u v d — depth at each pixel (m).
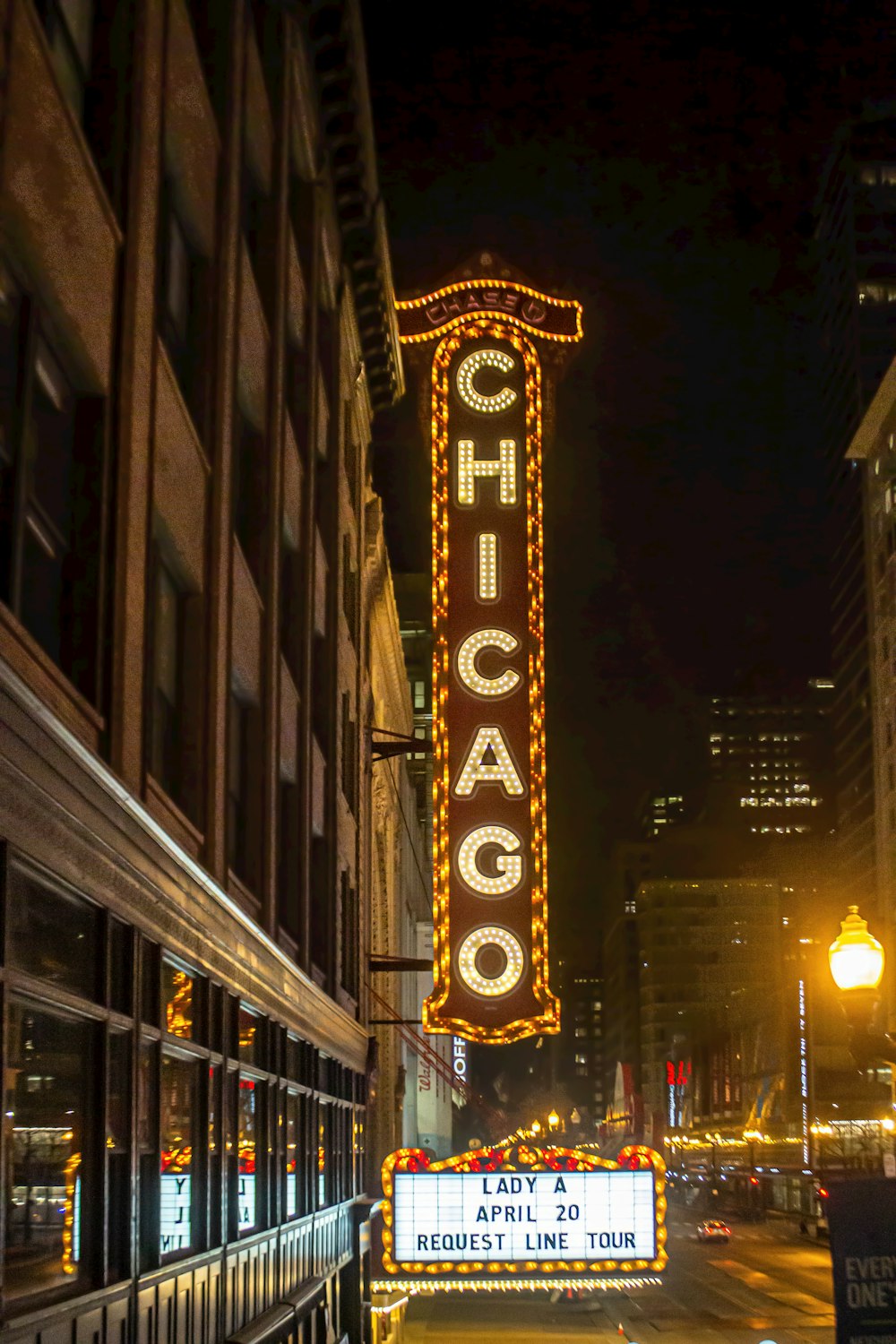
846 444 171.00
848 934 11.98
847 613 167.62
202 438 16.95
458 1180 25.45
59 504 11.92
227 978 16.72
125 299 12.84
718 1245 90.00
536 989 31.78
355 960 34.38
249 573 19.77
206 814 16.22
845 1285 11.30
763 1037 145.50
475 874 32.34
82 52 13.15
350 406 34.31
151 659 14.19
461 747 33.03
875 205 173.00
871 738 154.25
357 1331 30.42
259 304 21.06
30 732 9.15
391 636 50.81
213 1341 15.46
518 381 35.19
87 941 10.98
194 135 16.47
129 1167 11.88
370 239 31.11
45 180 10.59
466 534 34.16
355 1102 33.69
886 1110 111.19
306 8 23.94
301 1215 23.28
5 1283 8.94
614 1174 25.45
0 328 10.42
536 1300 57.84
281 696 23.27
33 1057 9.66
